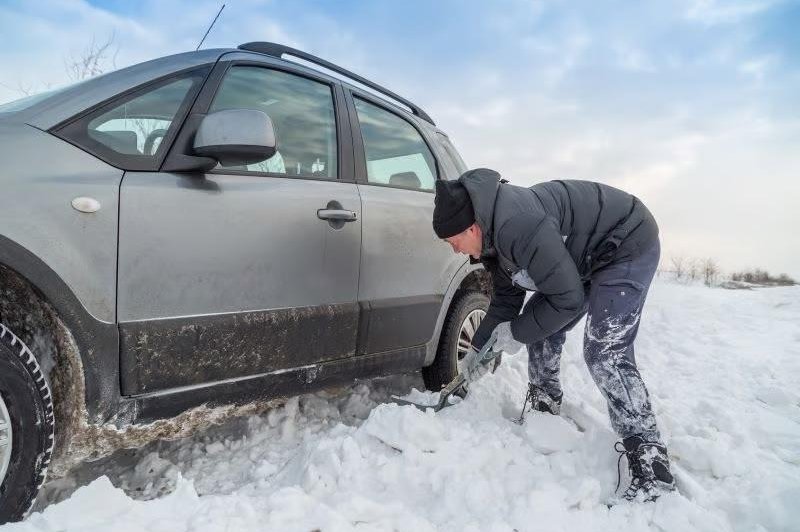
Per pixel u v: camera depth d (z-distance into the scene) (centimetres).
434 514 174
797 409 309
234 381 197
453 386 247
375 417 214
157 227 175
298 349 218
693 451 219
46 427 150
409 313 269
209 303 189
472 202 190
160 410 178
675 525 171
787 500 182
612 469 207
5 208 146
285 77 244
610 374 202
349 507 165
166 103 193
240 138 178
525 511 170
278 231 209
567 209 205
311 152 242
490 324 247
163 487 204
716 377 363
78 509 144
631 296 204
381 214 255
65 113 171
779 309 674
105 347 163
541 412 246
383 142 285
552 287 192
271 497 165
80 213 159
